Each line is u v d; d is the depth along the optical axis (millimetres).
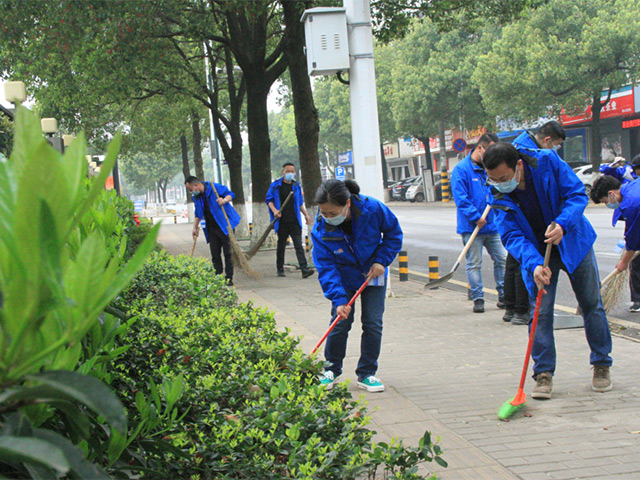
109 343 2039
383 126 47094
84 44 16125
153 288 6012
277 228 11922
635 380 4949
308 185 15023
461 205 7699
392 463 2426
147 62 16891
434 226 23297
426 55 40094
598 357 4719
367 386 4906
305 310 8305
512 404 4297
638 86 33406
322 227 4836
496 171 4535
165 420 2338
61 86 19594
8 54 18359
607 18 29141
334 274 4867
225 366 3484
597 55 28969
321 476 2330
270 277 12008
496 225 4922
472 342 6371
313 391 3057
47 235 996
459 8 18484
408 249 16828
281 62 16906
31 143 1055
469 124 39906
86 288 1076
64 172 1048
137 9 14641
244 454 2527
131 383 2984
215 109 20891
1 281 1048
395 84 41531
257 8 13914
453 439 3902
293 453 2375
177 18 16766
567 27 30344
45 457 935
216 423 2766
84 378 1050
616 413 4254
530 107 31828
